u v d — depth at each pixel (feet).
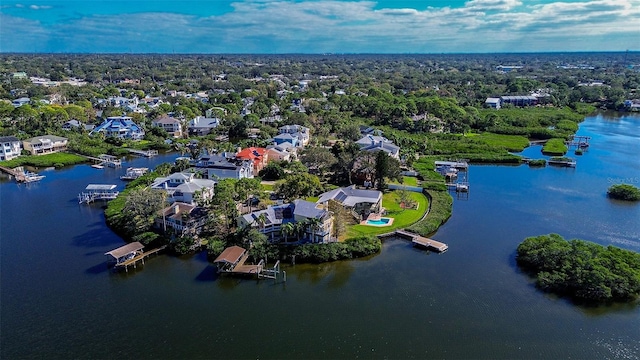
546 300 257.96
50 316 246.06
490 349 218.59
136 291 270.26
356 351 217.97
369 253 314.55
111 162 561.02
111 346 222.69
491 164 570.46
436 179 480.23
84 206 413.18
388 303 257.14
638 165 550.77
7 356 215.92
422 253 318.86
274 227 327.47
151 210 342.44
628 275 258.37
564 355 214.28
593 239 340.59
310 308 253.24
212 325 238.48
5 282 279.08
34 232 353.10
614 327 234.17
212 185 399.03
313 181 401.70
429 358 213.05
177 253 314.76
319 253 304.09
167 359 213.87
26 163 565.94
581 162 568.82
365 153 476.13
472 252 319.27
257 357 214.48
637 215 388.16
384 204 409.28
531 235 347.97
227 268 292.20
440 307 252.42
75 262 304.71
